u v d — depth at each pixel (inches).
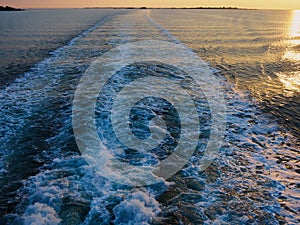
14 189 171.6
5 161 198.8
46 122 258.1
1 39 797.9
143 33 935.0
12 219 148.9
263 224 151.9
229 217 156.0
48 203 159.3
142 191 171.9
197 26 1237.7
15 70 449.7
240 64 510.3
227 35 932.0
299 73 450.3
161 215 155.4
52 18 1807.3
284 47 714.8
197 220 153.5
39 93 335.9
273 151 221.5
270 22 1595.7
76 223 147.1
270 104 313.6
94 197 165.0
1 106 293.9
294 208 162.7
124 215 152.9
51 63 497.4
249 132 250.8
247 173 194.4
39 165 195.0
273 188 179.3
